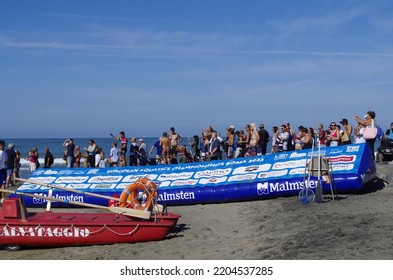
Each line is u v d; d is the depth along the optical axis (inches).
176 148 868.0
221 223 474.9
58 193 626.2
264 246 352.2
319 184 507.5
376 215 407.8
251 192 572.4
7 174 724.0
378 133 611.5
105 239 411.2
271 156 615.8
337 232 352.5
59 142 4429.1
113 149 914.1
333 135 727.1
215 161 644.7
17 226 406.3
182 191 594.9
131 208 430.6
